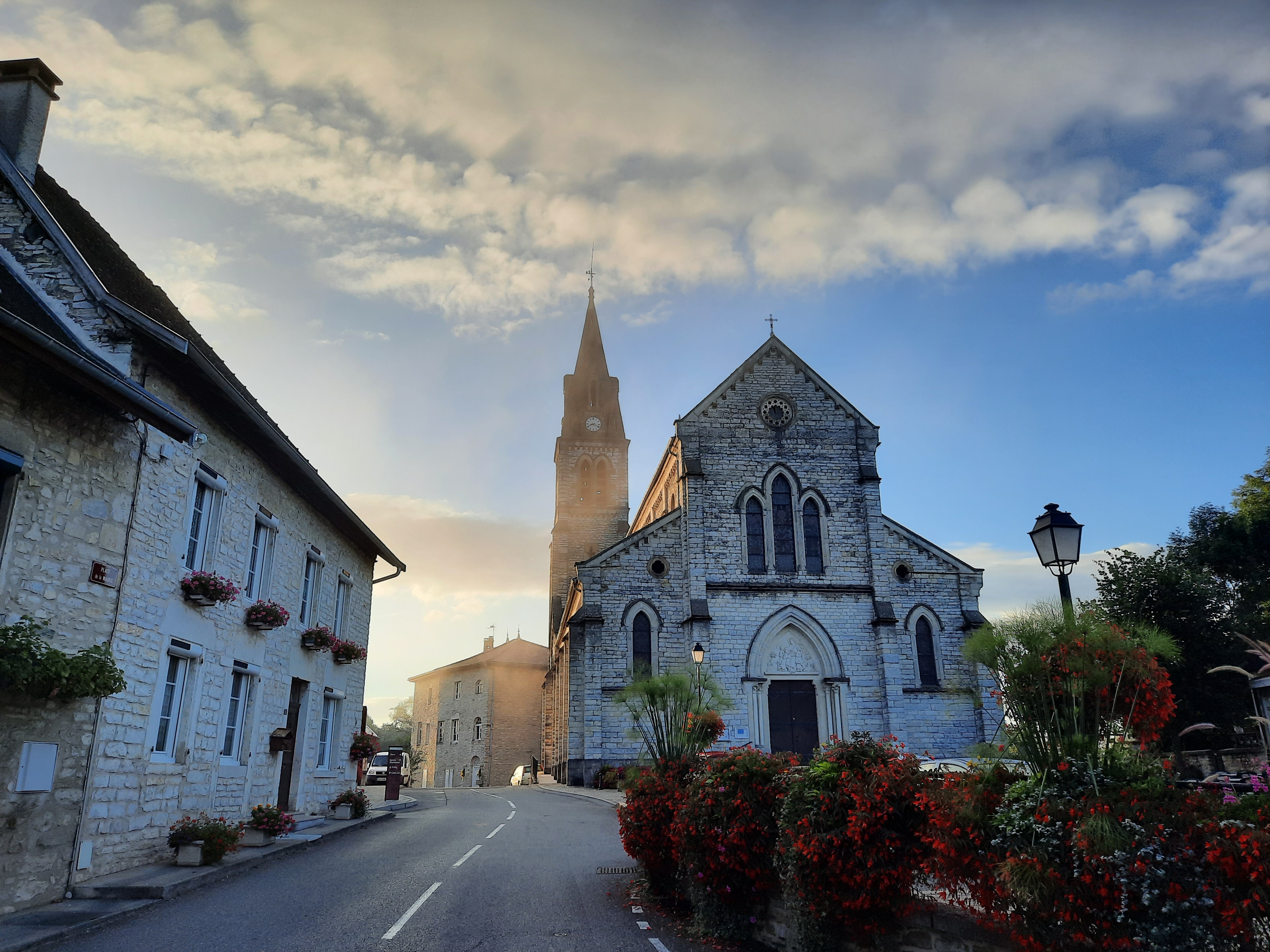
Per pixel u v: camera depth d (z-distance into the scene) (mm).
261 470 14727
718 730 11992
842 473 32094
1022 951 5953
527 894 10469
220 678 13094
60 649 9336
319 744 18359
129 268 14133
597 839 16266
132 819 10633
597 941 8266
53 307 10727
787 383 32906
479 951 7715
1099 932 5387
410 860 12961
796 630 30484
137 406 9727
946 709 29703
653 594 30812
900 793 7176
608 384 59281
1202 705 28453
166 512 11422
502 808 23797
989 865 6043
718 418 32250
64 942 7699
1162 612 29797
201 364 11023
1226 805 5445
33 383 9352
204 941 7781
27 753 8852
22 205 11086
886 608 30359
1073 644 6281
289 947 7641
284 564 15906
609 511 56469
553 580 55000
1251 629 30094
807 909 7512
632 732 12242
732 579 30578
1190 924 4941
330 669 18875
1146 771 6027
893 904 7020
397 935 8148
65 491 9648
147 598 10914
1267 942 4840
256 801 14578
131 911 8805
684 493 31391
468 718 62906
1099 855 5266
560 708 39656
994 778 6398
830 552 31250
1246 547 35344
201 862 11086
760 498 31562
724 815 8602
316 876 11328
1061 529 9359
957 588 31234
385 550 20797
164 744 11703
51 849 9148
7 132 11539
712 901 8703
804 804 7727
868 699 29766
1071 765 6082
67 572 9570
